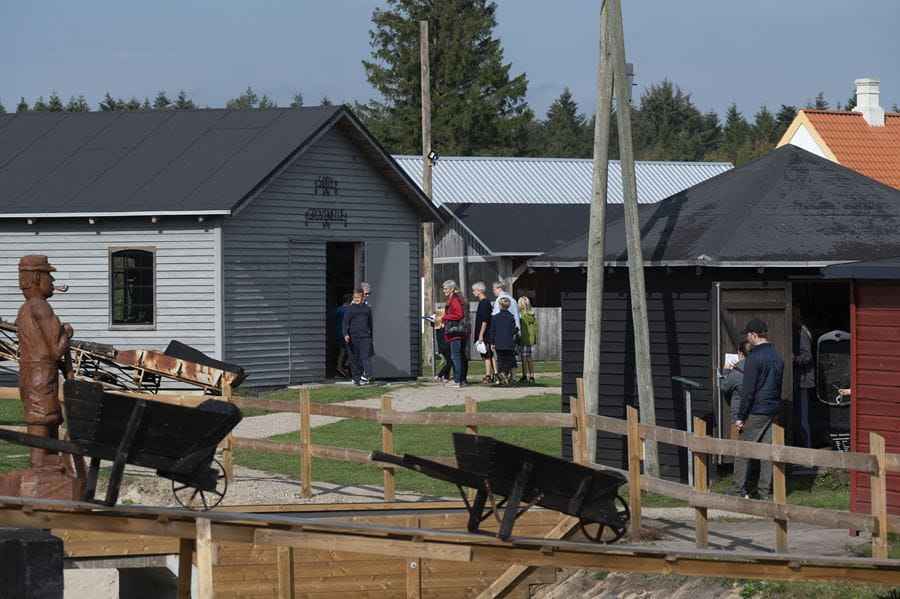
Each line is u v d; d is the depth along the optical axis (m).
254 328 37.62
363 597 19.89
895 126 55.22
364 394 37.09
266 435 29.58
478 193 60.41
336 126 40.00
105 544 20.12
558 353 53.47
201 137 39.19
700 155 167.88
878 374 18.44
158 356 28.31
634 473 18.80
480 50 105.44
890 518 15.77
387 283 41.50
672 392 25.59
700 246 25.17
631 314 26.11
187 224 36.72
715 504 17.23
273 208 38.22
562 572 19.78
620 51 23.83
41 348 18.02
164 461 14.85
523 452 14.67
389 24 104.75
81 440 14.66
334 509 20.67
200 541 14.96
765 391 22.19
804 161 27.78
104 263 37.28
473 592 20.22
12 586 15.90
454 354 39.75
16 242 37.75
